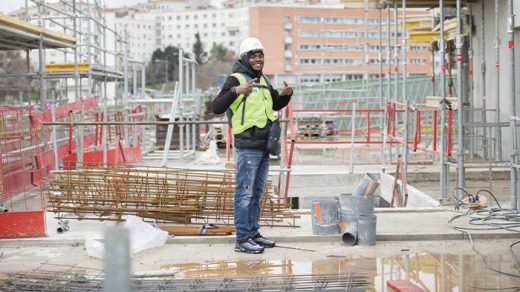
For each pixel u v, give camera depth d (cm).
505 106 1180
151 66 12925
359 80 2883
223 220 672
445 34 1313
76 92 1255
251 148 566
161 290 450
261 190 590
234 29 15450
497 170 1060
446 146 890
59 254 572
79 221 686
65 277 489
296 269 511
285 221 686
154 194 657
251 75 568
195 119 1498
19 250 587
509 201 808
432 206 786
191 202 657
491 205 771
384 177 1092
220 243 609
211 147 1277
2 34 999
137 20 15688
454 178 1055
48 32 1095
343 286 454
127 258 184
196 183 666
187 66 1491
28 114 767
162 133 1594
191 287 458
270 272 504
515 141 721
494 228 629
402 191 941
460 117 781
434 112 889
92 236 614
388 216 706
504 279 472
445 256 546
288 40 7931
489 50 1238
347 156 1445
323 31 2438
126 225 586
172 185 659
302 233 624
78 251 582
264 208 675
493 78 1225
